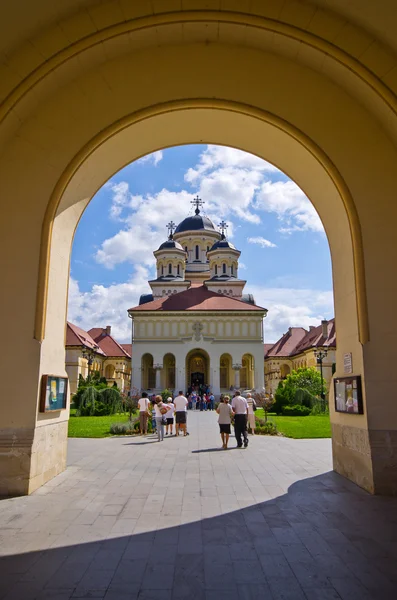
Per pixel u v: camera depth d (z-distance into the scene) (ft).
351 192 29.48
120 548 17.52
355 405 28.12
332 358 189.06
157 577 14.93
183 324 186.70
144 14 27.94
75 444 51.26
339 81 30.01
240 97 30.55
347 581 14.60
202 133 34.17
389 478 25.99
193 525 20.38
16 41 27.07
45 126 30.04
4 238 28.96
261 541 18.29
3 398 27.25
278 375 241.14
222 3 27.91
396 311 28.14
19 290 28.53
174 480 30.12
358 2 26.12
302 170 33.50
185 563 16.06
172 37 30.01
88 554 16.90
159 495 25.89
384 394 27.09
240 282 219.82
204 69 30.73
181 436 60.18
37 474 27.50
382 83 27.22
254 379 182.80
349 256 30.04
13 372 27.58
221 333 185.98
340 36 27.68
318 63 29.71
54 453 30.86
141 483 29.12
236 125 32.60
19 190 29.48
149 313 186.80
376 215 29.17
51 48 27.73
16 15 25.46
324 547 17.60
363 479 27.35
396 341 27.76
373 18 26.40
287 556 16.70
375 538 18.60
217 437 58.85
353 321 29.35
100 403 111.04
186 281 225.15
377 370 27.40
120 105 30.45
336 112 30.30
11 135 29.66
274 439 56.34
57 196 29.58
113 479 30.32
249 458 39.91
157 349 185.16
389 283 28.45
